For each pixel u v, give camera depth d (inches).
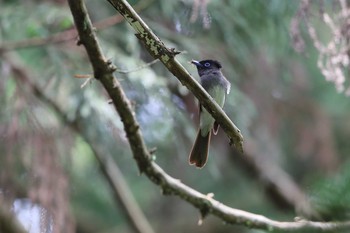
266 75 460.8
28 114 393.4
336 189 135.6
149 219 605.6
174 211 611.5
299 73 472.4
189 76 207.3
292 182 516.1
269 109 472.7
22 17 404.8
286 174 519.8
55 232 360.8
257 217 268.2
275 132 482.3
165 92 392.2
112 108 390.3
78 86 390.3
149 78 376.8
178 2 404.2
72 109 387.2
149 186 596.4
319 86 553.3
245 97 432.8
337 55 302.7
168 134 411.2
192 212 605.6
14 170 383.6
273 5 400.8
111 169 454.6
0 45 380.8
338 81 309.9
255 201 550.0
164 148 449.7
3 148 384.2
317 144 505.0
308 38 400.2
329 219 137.2
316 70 529.0
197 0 326.0
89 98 384.5
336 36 301.1
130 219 456.8
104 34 408.5
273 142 489.1
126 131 255.4
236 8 407.2
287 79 468.8
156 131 404.2
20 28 406.6
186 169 552.1
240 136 215.0
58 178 383.6
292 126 507.5
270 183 503.8
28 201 398.3
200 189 563.5
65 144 399.9
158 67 416.8
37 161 384.2
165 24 418.9
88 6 419.2
